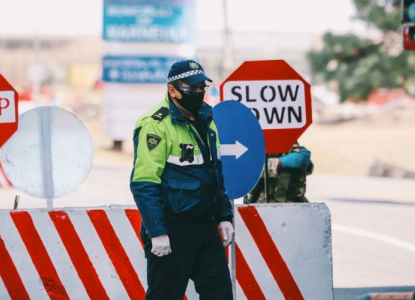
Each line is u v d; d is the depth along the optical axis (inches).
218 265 323.3
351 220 857.5
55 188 383.9
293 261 384.5
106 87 2030.0
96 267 378.6
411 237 741.3
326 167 1913.1
